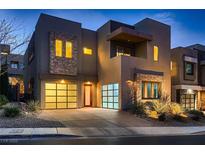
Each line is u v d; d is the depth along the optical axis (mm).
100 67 21547
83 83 21062
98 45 22172
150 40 20828
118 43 21047
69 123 11758
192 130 11438
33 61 21562
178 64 24922
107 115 15016
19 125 10766
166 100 16719
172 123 13484
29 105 14961
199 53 27594
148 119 14000
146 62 20344
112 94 19234
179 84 24531
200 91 27125
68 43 19938
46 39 18938
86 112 16469
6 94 23094
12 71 34250
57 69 19109
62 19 19812
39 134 9070
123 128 11000
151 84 20234
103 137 9156
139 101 17750
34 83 20297
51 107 18859
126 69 18500
